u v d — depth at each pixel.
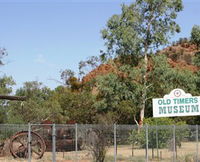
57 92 75.38
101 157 22.58
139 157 24.61
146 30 53.62
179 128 25.45
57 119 58.19
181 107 26.78
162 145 26.50
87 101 62.94
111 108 54.28
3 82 57.62
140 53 53.59
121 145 25.00
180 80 52.62
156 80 53.22
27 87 68.44
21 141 23.33
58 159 23.27
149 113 56.12
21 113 52.09
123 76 53.25
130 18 52.53
